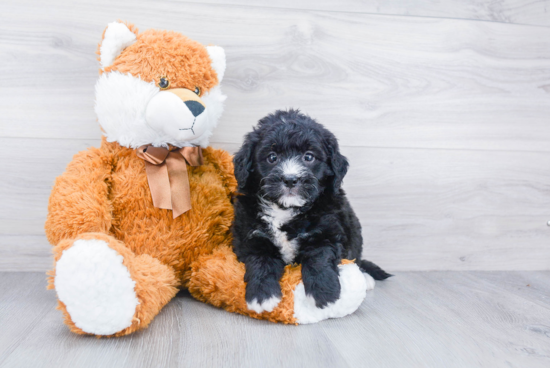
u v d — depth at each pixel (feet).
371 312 6.42
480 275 8.70
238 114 8.19
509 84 8.86
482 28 8.66
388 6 8.35
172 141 6.45
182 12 7.86
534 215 9.16
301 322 5.84
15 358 4.67
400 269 8.87
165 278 5.91
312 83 8.31
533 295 7.46
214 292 6.27
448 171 8.80
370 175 8.60
